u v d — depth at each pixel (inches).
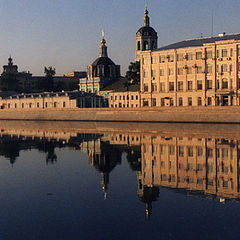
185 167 1503.4
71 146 2316.7
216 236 757.3
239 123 3777.1
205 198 1027.9
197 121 4079.7
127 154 1908.2
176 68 4753.9
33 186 1221.1
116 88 7185.0
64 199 1055.0
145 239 751.7
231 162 1587.1
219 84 4419.3
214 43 4402.1
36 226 837.8
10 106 6948.8
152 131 3225.9
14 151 2126.0
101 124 4483.3
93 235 777.6
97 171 1473.9
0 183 1274.6
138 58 6742.1
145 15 6761.8
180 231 788.0
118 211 931.3
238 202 983.6
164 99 4874.5
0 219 888.9
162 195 1072.2
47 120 5831.7
